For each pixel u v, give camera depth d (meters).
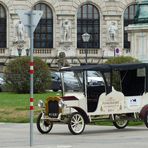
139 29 49.41
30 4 94.25
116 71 32.28
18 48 92.44
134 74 32.38
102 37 96.12
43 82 59.50
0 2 92.94
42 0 94.50
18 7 93.62
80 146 25.81
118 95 31.86
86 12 96.19
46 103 30.86
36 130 32.84
